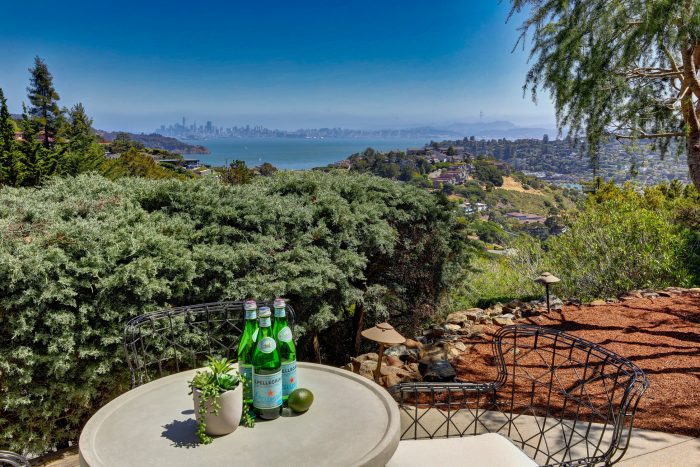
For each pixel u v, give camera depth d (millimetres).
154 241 3477
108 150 33406
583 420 3193
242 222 4207
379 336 3314
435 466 2098
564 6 4500
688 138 5051
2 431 3053
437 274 6023
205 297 3684
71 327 3051
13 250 3039
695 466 2646
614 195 11289
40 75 24766
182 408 1996
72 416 3270
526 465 2094
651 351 4344
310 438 1734
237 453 1645
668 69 4816
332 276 4164
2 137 8609
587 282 7422
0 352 2889
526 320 5520
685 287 6852
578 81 4523
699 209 9625
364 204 5180
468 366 4191
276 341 1940
